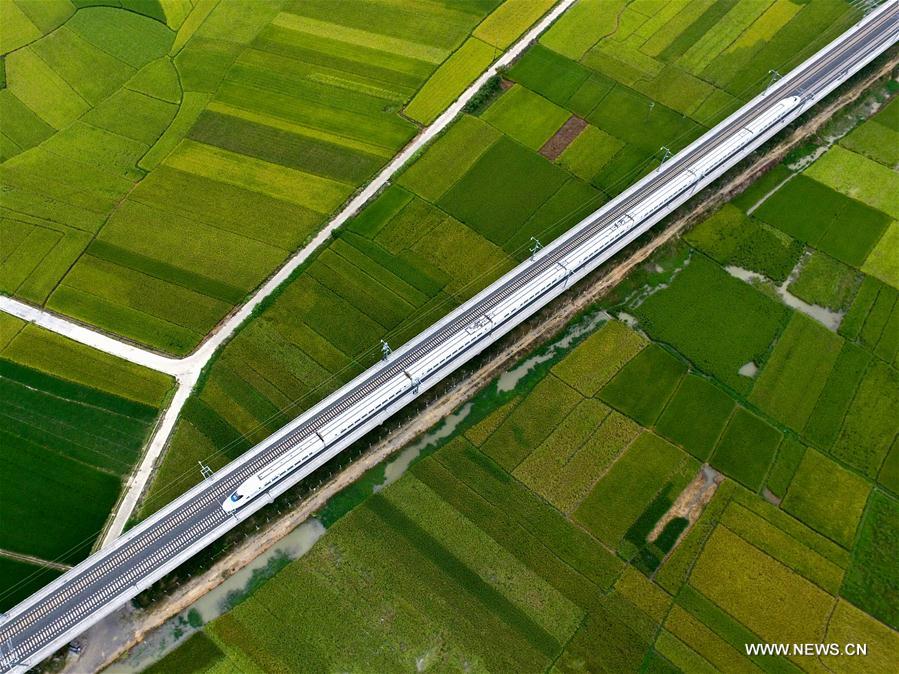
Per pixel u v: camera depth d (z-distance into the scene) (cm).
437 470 8538
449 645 7450
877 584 7625
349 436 8306
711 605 7575
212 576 7956
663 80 12281
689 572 7781
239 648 7525
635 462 8500
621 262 10112
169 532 7906
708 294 9838
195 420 8994
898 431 8581
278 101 12450
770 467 8412
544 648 7406
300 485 8444
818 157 11150
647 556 7894
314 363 9412
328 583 7862
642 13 13338
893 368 9088
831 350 9269
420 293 10000
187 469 8644
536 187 11000
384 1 13962
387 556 7994
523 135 11662
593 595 7681
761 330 9494
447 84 12512
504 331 9125
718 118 11694
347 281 10131
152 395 9244
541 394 9062
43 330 9862
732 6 13288
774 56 12462
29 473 8669
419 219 10731
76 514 8369
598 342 9469
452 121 11906
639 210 9756
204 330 9788
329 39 13388
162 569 7569
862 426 8650
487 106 12100
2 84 13000
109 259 10512
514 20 13412
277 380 9281
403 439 8781
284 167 11481
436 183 11125
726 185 10794
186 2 14200
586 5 13538
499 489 8394
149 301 10081
